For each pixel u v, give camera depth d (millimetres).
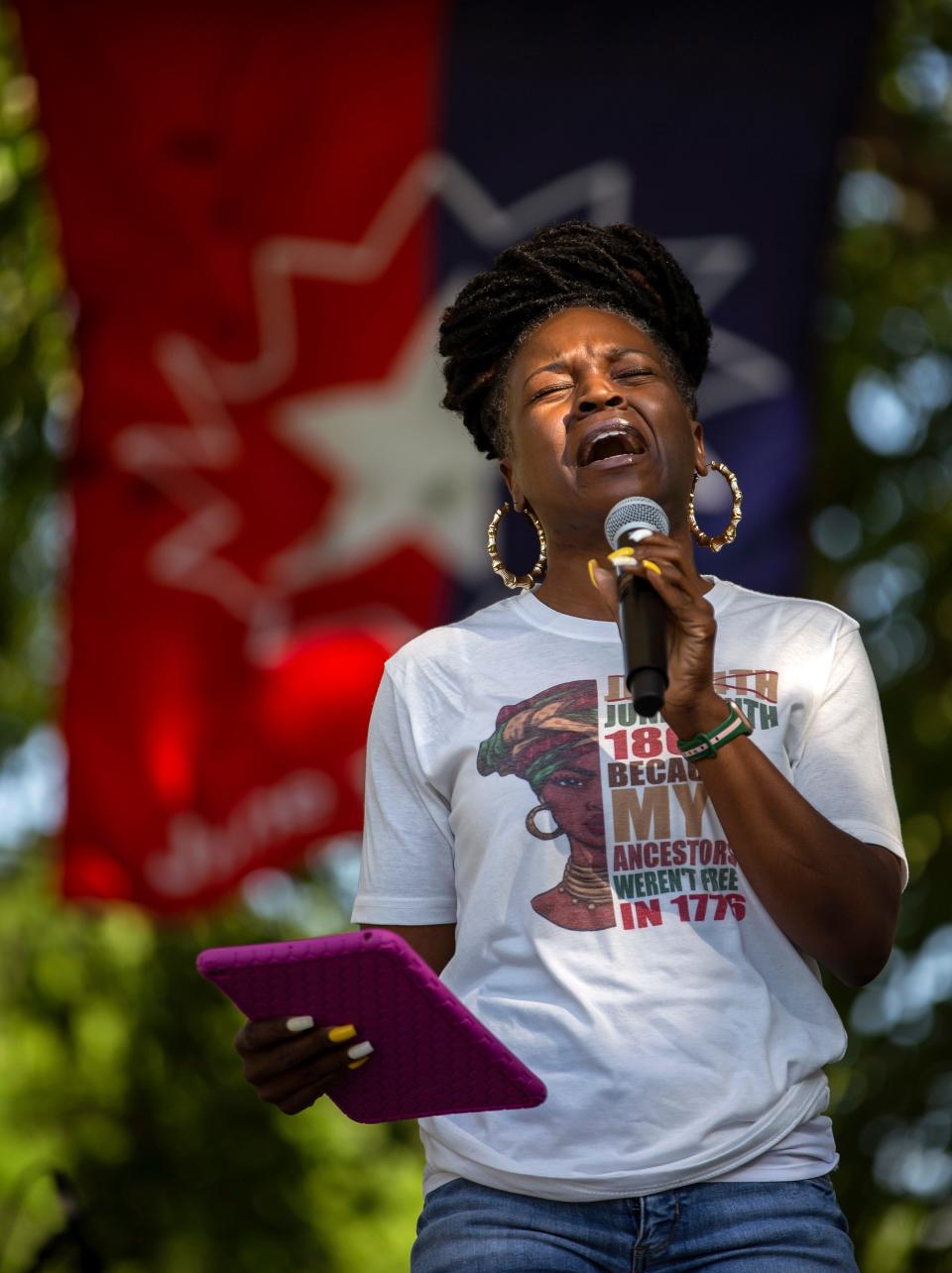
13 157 9922
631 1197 3260
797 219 7992
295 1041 3211
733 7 8109
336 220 8164
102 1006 11094
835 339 10391
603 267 4133
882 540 10555
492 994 3434
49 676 10711
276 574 8164
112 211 8156
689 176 8031
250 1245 10883
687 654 3227
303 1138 11094
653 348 3920
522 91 8133
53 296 10117
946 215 10680
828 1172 3416
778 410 7891
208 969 3094
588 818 3461
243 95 8156
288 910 10789
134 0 8188
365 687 8102
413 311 8133
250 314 8164
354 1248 10914
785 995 3406
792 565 7828
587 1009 3328
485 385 4160
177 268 8156
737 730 3256
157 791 8055
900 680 10445
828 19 8055
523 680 3645
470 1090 3277
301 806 8070
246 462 8164
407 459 8180
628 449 3746
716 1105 3262
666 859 3430
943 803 10289
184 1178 10961
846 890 3305
